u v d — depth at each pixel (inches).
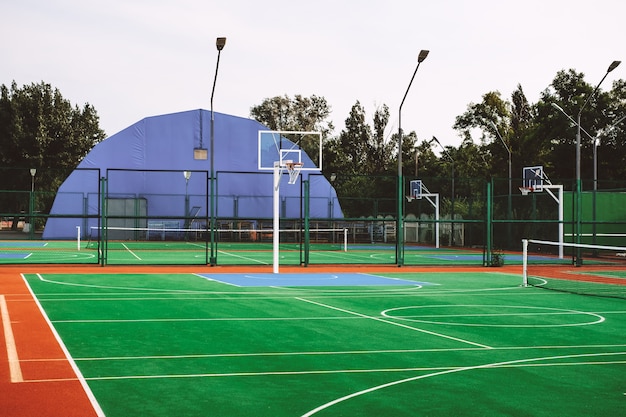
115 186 2198.6
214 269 1109.7
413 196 2108.8
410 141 3767.2
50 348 428.5
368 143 3934.5
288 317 583.5
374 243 2252.7
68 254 1466.5
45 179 3132.4
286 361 401.4
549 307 679.7
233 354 419.8
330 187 2310.5
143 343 451.5
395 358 415.2
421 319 583.5
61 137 3176.7
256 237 2217.0
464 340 482.3
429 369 384.8
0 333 482.6
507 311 645.3
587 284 950.4
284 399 314.8
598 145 2468.0
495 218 1924.2
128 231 2196.1
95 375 357.1
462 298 749.3
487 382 354.3
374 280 964.0
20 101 3120.1
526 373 377.4
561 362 409.4
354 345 456.8
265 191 2273.6
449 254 1689.2
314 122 3946.9
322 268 1168.8
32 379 346.0
